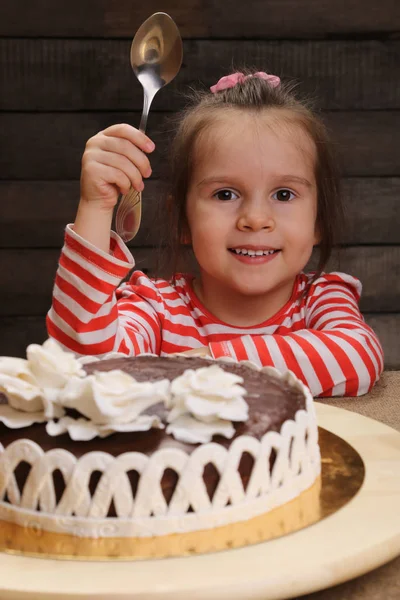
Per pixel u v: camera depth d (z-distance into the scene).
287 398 0.64
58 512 0.54
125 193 0.99
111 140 0.98
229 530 0.55
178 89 1.78
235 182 1.13
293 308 1.26
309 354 0.99
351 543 0.53
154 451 0.55
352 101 1.80
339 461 0.67
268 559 0.50
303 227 1.16
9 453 0.56
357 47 1.78
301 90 1.78
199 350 1.03
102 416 0.56
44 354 0.60
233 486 0.55
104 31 1.77
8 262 1.87
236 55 1.77
